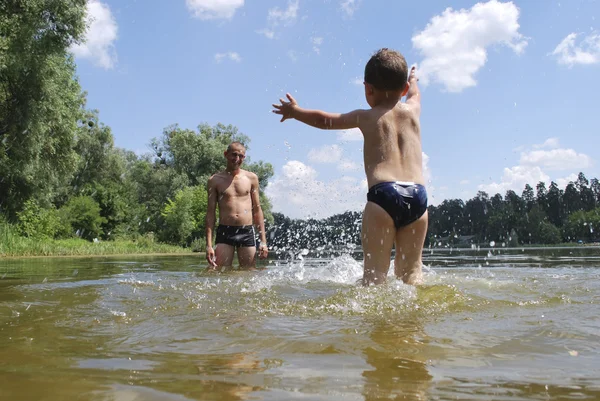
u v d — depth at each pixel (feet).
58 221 71.67
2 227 44.91
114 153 110.63
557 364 3.08
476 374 2.85
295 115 9.32
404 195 7.90
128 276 11.29
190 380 2.75
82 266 17.87
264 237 17.29
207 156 114.42
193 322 4.73
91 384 2.67
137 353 3.48
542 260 19.20
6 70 43.98
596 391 2.51
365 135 8.55
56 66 49.06
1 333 4.31
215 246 16.37
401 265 8.18
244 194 16.66
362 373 2.88
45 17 45.11
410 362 3.14
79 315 5.25
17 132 46.26
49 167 54.13
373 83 8.86
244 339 3.90
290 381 2.72
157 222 101.09
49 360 3.28
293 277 9.89
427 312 5.19
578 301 5.92
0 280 10.58
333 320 4.76
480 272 11.42
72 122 55.88
